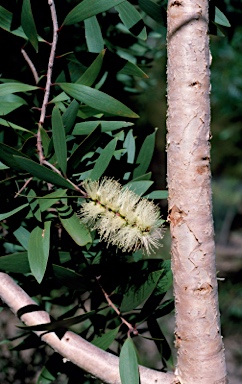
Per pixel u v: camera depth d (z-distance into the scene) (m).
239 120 2.77
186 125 0.63
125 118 0.79
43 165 0.69
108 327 0.81
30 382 1.05
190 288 0.64
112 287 0.73
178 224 0.64
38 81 0.76
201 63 0.63
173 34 0.64
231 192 4.63
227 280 2.59
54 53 0.72
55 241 0.76
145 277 0.70
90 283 0.71
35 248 0.66
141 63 0.94
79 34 0.82
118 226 0.64
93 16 0.75
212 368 0.65
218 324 0.65
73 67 0.77
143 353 1.57
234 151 3.39
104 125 0.72
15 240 0.78
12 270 0.68
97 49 0.76
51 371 0.77
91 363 0.69
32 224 0.73
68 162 0.67
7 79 0.80
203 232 0.63
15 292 0.70
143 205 0.65
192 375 0.65
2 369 1.05
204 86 0.63
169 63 0.64
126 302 0.71
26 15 0.72
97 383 0.87
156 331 0.74
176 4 0.64
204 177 0.63
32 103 0.78
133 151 0.76
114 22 0.88
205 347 0.65
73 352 0.69
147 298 0.71
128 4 0.75
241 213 5.25
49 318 0.70
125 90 0.90
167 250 1.71
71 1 0.84
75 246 0.76
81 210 0.66
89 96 0.70
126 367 0.68
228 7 0.93
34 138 0.71
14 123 0.77
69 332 0.70
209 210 0.64
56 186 0.67
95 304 0.76
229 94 2.24
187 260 0.64
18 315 0.70
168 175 0.64
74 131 0.72
